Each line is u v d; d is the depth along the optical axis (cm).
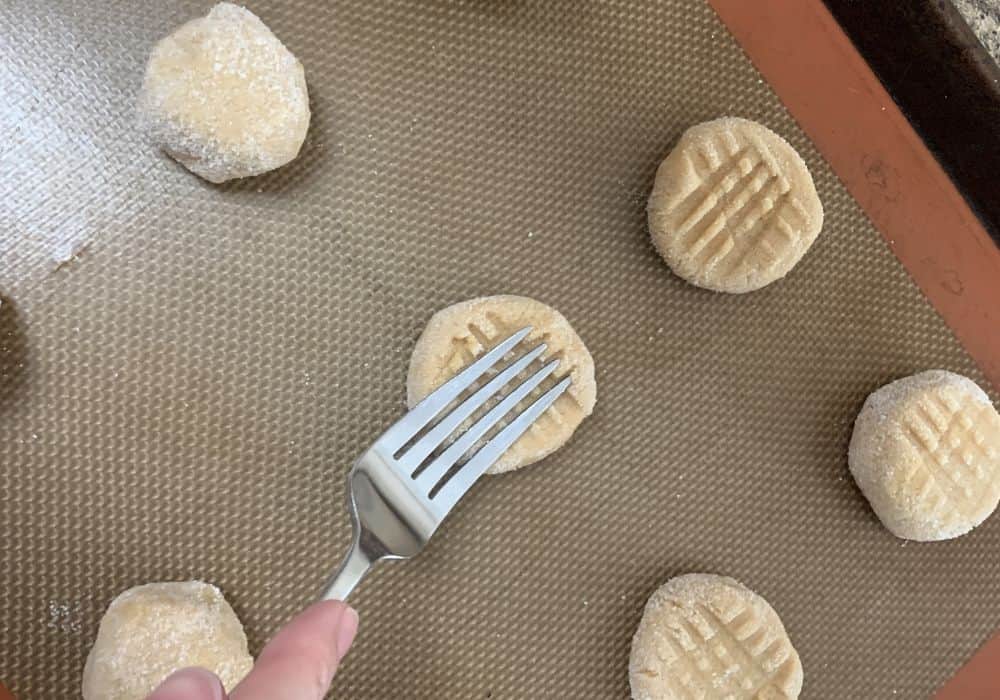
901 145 23
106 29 20
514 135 21
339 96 21
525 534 21
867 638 23
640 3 22
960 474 22
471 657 21
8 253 19
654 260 22
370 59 21
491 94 21
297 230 20
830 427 23
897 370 23
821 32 23
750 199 21
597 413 22
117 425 20
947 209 23
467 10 21
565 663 21
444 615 21
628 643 21
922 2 22
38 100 19
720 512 22
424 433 19
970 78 22
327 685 13
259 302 20
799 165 22
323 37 20
